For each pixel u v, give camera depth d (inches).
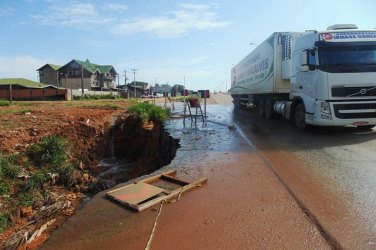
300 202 194.9
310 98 451.8
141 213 182.1
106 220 173.8
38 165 339.0
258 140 416.5
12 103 1058.1
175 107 1213.1
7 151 334.6
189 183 227.5
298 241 147.9
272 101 697.0
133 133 618.5
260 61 760.3
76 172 367.2
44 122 478.0
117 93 2637.8
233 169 273.9
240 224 166.2
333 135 443.8
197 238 152.5
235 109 1130.0
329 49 419.8
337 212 179.2
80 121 504.4
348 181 234.5
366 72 411.8
